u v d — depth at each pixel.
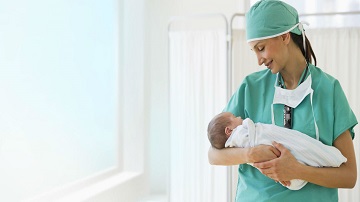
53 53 2.60
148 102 3.60
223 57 2.89
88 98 3.01
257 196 1.78
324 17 3.52
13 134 2.24
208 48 2.91
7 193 2.20
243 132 1.76
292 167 1.62
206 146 2.96
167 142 3.75
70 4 2.79
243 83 1.90
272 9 1.68
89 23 3.03
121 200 3.16
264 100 1.84
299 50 1.77
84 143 2.95
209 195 2.98
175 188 3.04
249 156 1.68
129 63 3.51
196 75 2.94
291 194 1.73
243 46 2.85
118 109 3.45
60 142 2.66
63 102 2.70
